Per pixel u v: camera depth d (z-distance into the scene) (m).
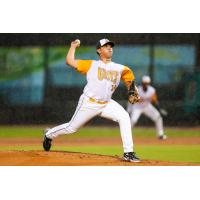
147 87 54.19
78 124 31.38
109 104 30.83
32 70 75.94
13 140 51.12
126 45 75.00
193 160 34.47
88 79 30.52
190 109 75.19
